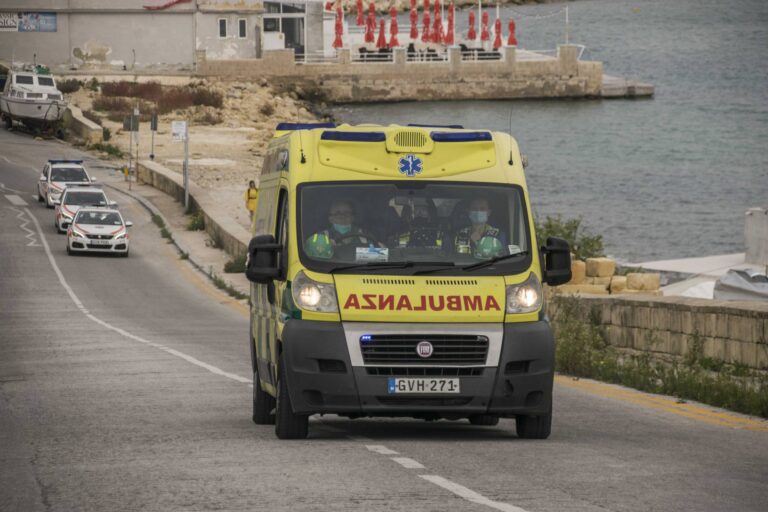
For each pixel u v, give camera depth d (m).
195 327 69.50
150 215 138.00
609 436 28.56
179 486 20.84
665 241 142.88
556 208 169.75
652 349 47.56
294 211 27.59
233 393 37.97
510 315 26.72
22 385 40.84
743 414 33.66
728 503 19.80
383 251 27.22
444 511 18.47
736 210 167.75
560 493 20.25
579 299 52.94
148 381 41.69
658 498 20.05
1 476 22.52
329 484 20.83
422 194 27.83
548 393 26.95
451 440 27.23
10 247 116.81
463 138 28.50
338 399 26.22
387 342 26.31
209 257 111.19
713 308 43.88
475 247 27.52
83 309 80.31
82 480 21.80
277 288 28.05
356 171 28.08
